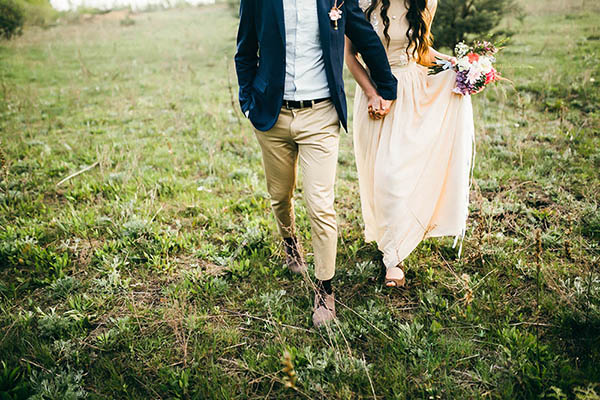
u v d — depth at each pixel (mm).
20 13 15859
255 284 2990
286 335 2482
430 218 2834
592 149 4625
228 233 3617
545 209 3580
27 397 2127
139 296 2898
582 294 2510
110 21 20750
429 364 2184
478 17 8094
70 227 3662
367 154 2877
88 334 2566
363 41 2414
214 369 2246
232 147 5672
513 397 2002
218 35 15633
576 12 12930
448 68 2727
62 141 5879
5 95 7945
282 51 2314
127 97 8297
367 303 2674
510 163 4602
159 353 2412
